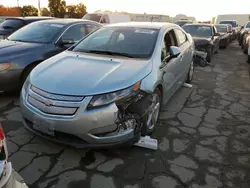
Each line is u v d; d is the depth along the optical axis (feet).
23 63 13.48
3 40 16.17
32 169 8.02
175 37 14.05
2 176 4.40
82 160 8.60
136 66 9.58
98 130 7.84
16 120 11.27
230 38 51.85
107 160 8.64
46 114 8.02
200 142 10.08
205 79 20.63
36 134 8.65
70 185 7.38
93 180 7.63
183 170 8.27
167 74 11.25
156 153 9.15
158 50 10.97
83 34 18.39
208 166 8.55
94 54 11.19
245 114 13.15
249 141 10.34
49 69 9.52
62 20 18.49
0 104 13.01
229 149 9.66
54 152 8.98
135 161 8.64
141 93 8.75
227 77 21.65
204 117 12.57
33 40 15.75
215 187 7.57
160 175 7.97
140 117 8.77
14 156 8.63
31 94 8.57
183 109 13.53
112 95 8.00
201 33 30.83
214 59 31.81
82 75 8.75
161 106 11.26
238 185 7.70
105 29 13.16
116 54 10.97
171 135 10.53
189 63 17.01
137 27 12.80
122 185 7.46
